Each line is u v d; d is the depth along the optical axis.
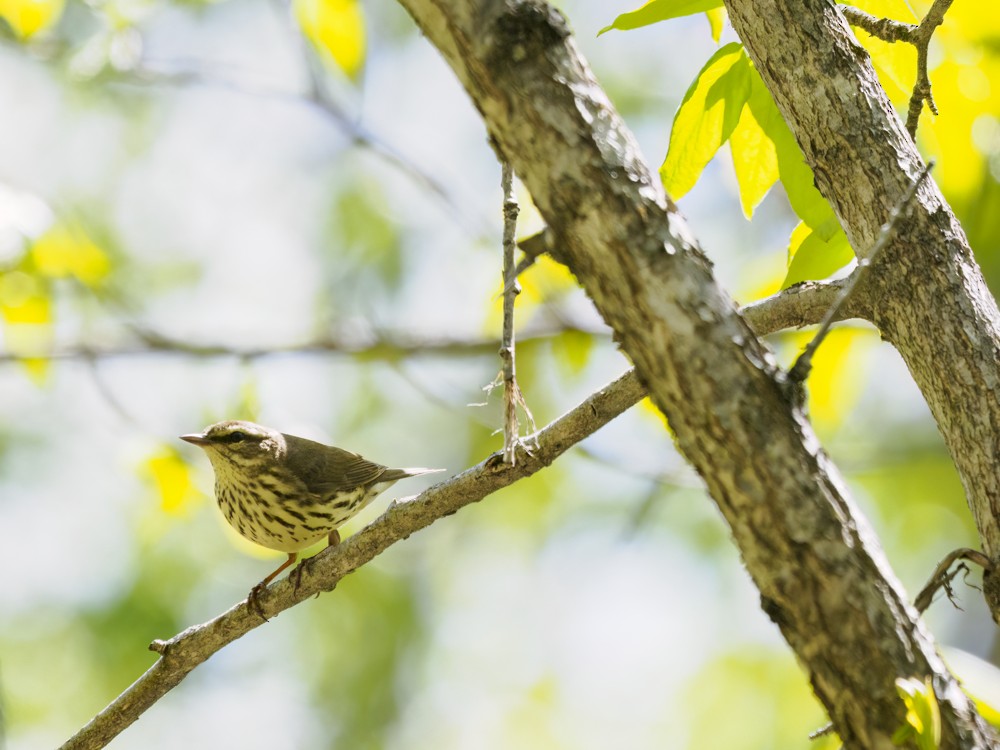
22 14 11.72
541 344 14.26
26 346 12.98
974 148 9.45
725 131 6.38
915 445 16.56
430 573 18.59
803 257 6.50
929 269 5.27
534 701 18.00
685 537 17.27
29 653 15.71
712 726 16.31
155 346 13.38
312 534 10.12
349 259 18.50
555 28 3.97
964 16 8.43
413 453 18.73
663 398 4.05
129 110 18.75
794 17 5.54
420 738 17.59
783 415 4.01
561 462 17.73
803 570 3.99
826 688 4.07
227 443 9.95
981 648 16.00
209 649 7.19
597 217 3.93
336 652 17.69
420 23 4.04
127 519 16.75
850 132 5.43
